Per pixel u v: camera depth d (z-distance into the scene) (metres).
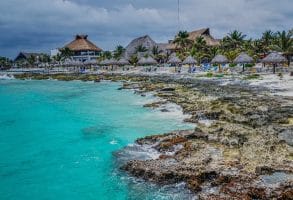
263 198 15.05
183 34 112.19
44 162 22.31
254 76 65.19
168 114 35.31
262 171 17.75
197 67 94.25
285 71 72.50
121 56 125.94
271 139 22.72
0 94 61.28
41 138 28.31
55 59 150.75
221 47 105.44
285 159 19.39
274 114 30.25
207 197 15.31
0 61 167.38
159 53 125.56
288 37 80.75
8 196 17.47
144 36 139.25
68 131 30.39
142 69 107.50
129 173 19.05
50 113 39.75
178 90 52.81
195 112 34.16
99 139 27.14
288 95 42.41
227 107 34.34
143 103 44.09
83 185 18.41
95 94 57.00
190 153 20.81
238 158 19.78
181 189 16.72
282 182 16.44
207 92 48.34
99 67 128.00
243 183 16.47
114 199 16.53
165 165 18.98
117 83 77.25
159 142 23.88
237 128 25.78
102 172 19.88
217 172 17.77
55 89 69.06
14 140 27.84
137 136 27.55
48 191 17.91
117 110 39.66
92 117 36.12
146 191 16.84
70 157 23.05
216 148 21.70
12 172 20.66
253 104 35.59
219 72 79.25
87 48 144.50
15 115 39.03
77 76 97.25
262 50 96.75
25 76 106.06
